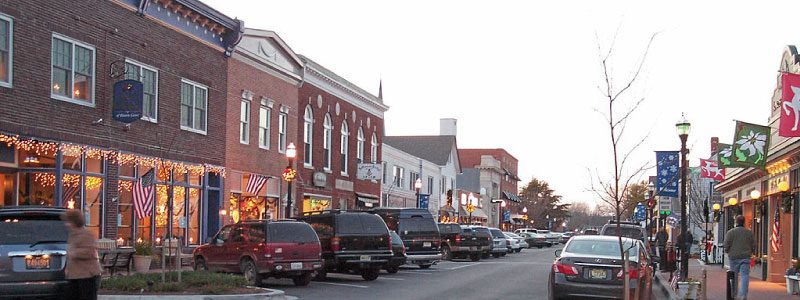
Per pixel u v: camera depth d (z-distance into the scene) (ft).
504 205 251.60
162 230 91.45
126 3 83.56
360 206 152.76
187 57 95.45
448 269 104.12
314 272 78.64
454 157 241.14
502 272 98.32
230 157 105.70
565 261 54.75
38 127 71.51
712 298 64.54
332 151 141.59
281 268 70.85
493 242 141.79
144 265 78.89
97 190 80.59
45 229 45.11
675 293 65.36
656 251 121.49
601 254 55.57
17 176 74.49
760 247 97.81
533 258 145.07
